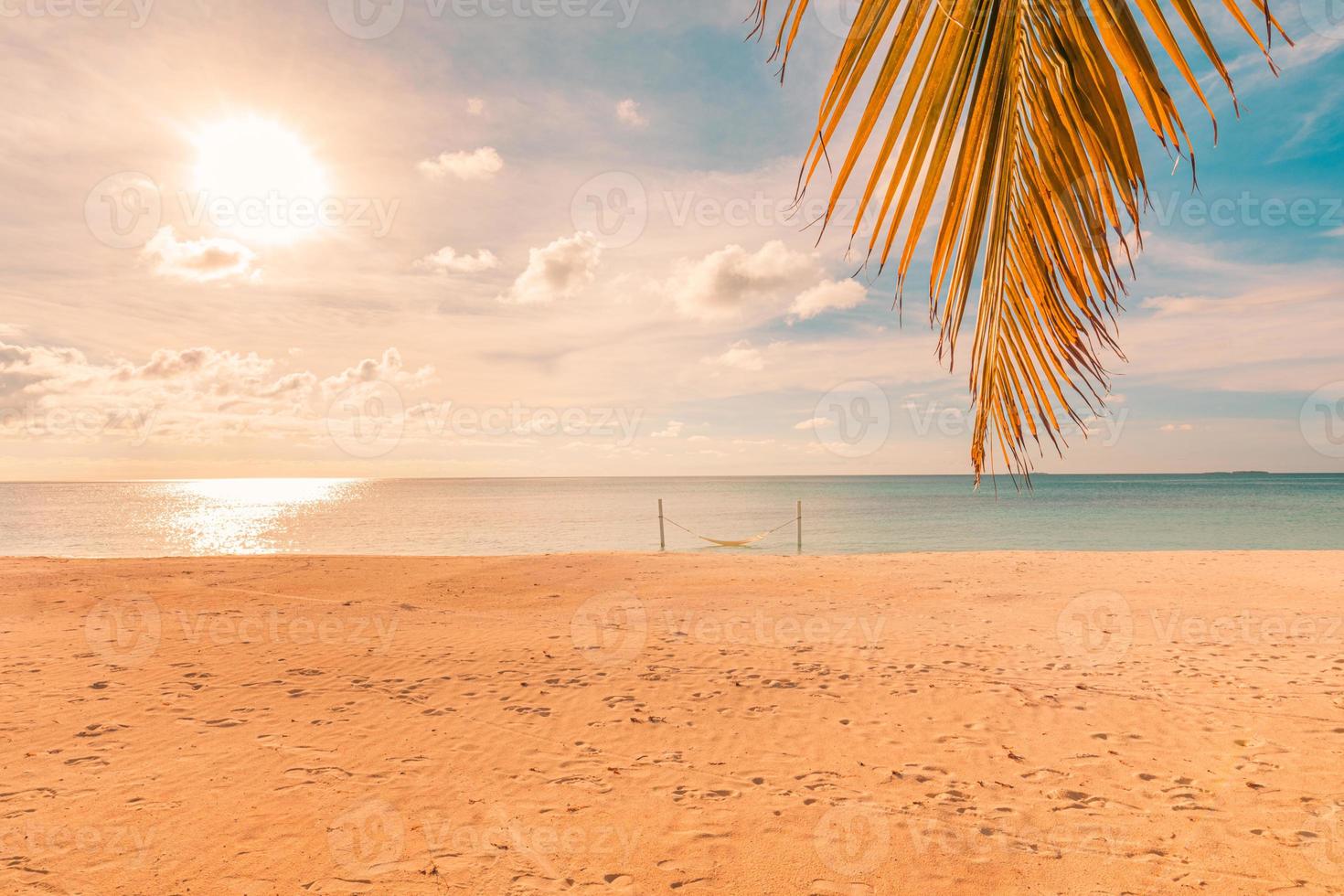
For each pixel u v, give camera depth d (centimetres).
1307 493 7888
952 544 2814
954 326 108
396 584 1370
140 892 336
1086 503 5819
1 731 553
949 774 482
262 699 644
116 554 2736
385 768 491
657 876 354
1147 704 619
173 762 498
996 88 105
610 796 449
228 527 4375
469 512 5781
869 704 632
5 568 1555
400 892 338
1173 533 3119
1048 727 571
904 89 103
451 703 634
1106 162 100
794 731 566
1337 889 335
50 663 765
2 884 340
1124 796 443
